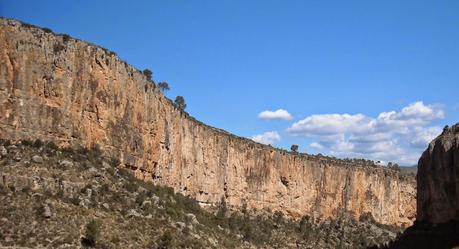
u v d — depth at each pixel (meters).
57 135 121.19
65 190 110.69
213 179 190.38
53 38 124.19
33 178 108.00
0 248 92.31
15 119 114.75
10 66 115.50
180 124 173.00
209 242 138.25
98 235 104.25
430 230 132.50
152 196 134.50
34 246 95.50
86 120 128.62
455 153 124.25
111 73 136.50
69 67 125.75
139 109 146.25
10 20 117.81
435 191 134.50
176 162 167.88
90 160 124.31
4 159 109.31
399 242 142.50
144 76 152.12
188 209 157.50
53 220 102.31
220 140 196.75
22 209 101.31
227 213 184.25
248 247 160.00
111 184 124.44
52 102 121.31
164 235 116.06
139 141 144.62
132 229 115.25
